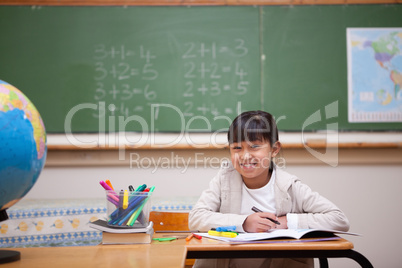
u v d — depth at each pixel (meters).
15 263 0.90
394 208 2.50
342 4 2.55
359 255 1.00
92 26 2.55
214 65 2.55
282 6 2.55
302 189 1.35
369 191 2.50
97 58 2.54
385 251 2.49
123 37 2.55
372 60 2.53
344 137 2.51
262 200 1.39
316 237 1.12
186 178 2.52
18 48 2.53
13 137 0.84
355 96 2.52
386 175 2.51
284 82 2.54
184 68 2.55
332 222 1.21
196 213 1.32
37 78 2.53
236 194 1.40
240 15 2.55
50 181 2.50
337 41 2.54
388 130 2.50
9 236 1.92
